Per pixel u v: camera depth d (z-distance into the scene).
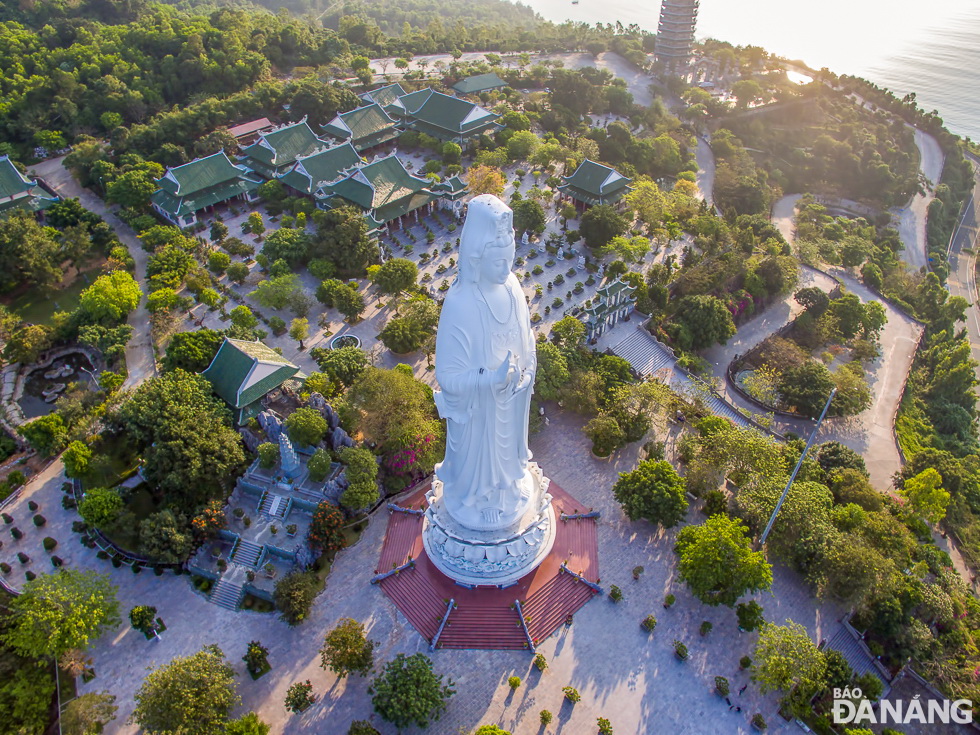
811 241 116.56
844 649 54.41
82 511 56.03
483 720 47.31
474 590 53.91
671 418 73.69
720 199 128.50
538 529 53.22
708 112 165.00
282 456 60.22
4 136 122.00
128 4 168.00
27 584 51.09
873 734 50.06
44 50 138.00
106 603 51.38
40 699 47.34
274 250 91.62
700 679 50.44
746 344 92.56
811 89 179.75
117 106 129.12
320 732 46.53
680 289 95.56
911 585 56.53
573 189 110.06
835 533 56.25
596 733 46.94
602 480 65.50
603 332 85.69
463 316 43.12
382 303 88.69
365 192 100.88
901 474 72.81
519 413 47.97
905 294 112.12
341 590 54.91
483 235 41.12
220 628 52.62
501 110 140.88
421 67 168.75
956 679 53.97
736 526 55.59
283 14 193.00
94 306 79.19
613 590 54.59
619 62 196.38
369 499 58.34
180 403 62.78
